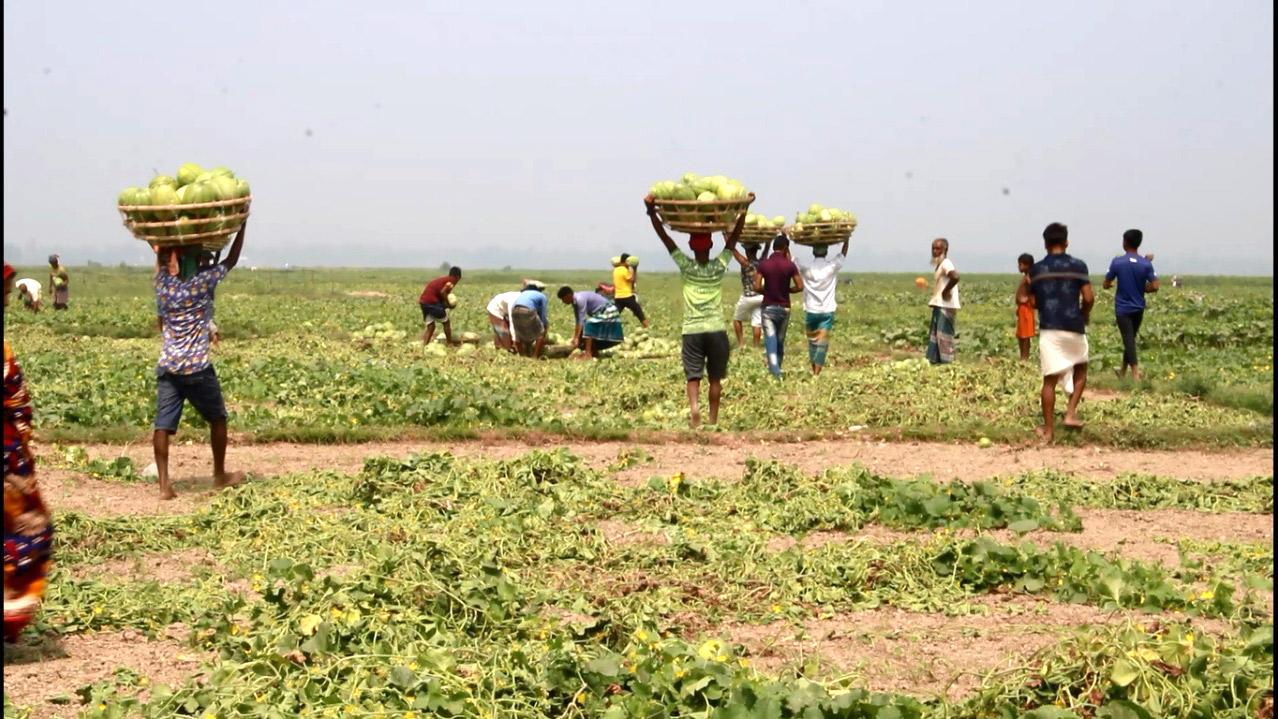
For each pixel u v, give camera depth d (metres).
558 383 17.59
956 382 16.06
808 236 17.66
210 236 10.21
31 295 33.00
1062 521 9.70
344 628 6.51
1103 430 13.38
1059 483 11.00
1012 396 15.29
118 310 33.84
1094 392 16.97
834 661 6.57
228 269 10.58
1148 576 7.72
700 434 13.36
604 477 10.96
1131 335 17.92
